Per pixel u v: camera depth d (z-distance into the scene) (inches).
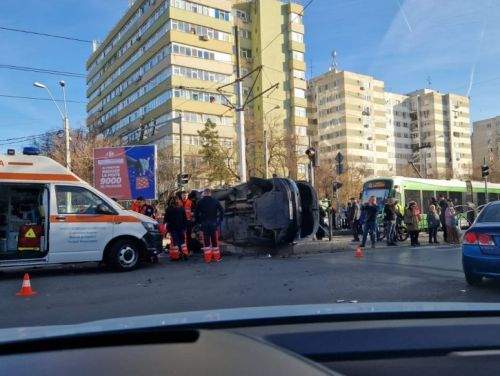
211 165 1728.6
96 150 920.3
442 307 80.9
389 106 4411.9
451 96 4527.6
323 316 74.9
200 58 2326.5
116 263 451.2
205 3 2370.8
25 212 453.1
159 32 2356.1
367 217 658.8
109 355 54.0
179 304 298.0
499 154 3666.3
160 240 480.7
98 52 3230.8
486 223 323.9
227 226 617.3
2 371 49.4
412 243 691.4
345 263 461.4
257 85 2637.8
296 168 1839.3
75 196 449.1
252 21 2719.0
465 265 325.4
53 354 55.2
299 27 2829.7
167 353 54.2
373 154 3951.8
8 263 417.1
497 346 64.5
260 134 1804.9
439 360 60.7
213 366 49.3
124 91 2760.8
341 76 3843.5
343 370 58.3
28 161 439.8
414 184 1062.4
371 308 80.4
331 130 3895.2
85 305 305.3
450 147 4480.8
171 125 2190.0
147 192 903.1
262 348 55.6
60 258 434.0
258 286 348.2
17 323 259.9
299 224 569.3
